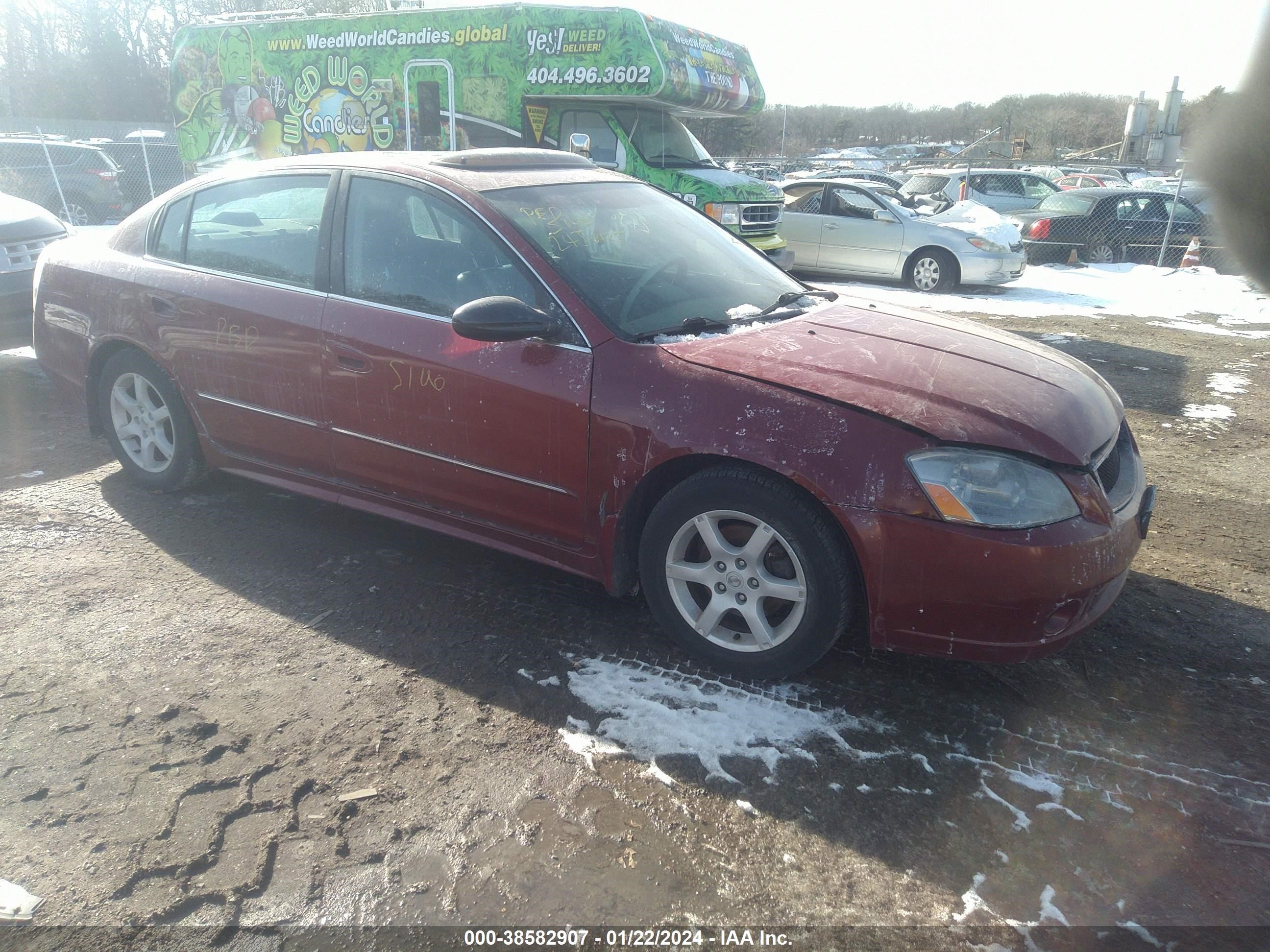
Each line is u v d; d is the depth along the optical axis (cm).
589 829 232
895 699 292
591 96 968
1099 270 1450
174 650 308
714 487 284
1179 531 438
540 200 352
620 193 391
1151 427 614
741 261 394
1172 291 1241
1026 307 1120
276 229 378
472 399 319
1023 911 212
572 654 312
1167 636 337
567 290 312
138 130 2880
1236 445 576
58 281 443
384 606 341
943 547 258
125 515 415
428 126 1051
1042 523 258
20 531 396
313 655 307
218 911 206
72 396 457
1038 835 235
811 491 267
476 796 243
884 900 214
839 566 273
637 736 269
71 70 3491
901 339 325
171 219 415
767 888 216
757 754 262
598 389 297
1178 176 2139
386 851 224
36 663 298
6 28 3409
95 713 274
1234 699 298
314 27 1081
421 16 1024
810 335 321
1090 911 212
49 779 246
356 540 398
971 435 263
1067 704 292
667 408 287
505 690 290
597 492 303
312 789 244
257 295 372
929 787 251
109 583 353
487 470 324
